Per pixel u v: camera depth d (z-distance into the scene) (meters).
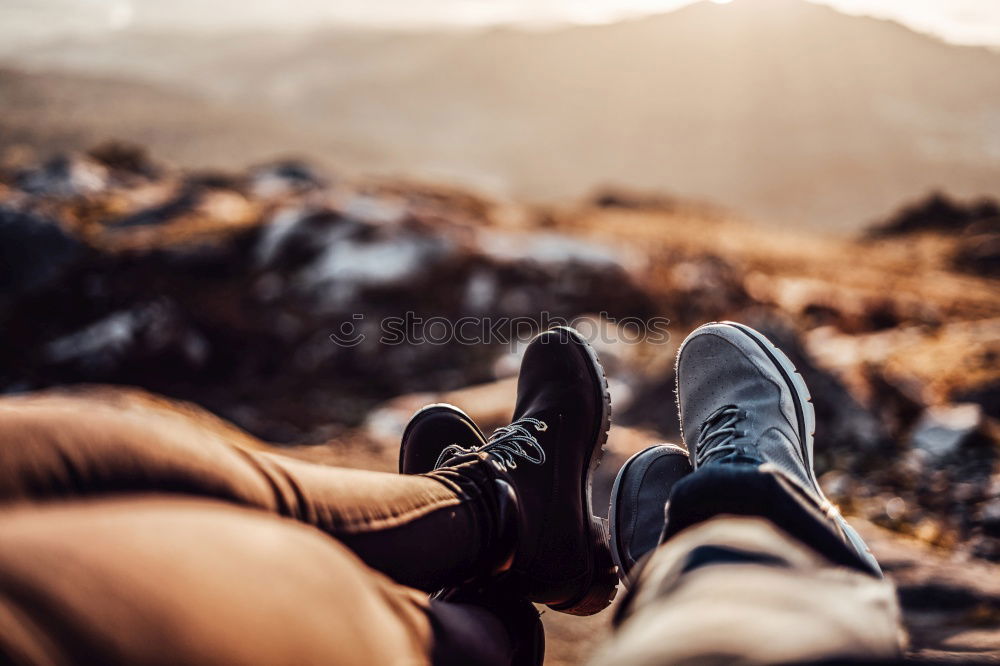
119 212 7.70
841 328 8.23
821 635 0.51
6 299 5.04
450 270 5.68
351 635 0.54
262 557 0.50
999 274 28.08
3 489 0.44
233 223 6.70
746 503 0.80
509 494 1.14
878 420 4.11
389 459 3.71
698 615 0.53
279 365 4.94
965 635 1.96
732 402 1.93
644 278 6.12
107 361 4.57
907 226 53.00
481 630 0.86
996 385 5.04
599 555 1.68
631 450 3.44
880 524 3.19
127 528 0.43
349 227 6.11
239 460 0.64
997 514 3.13
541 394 1.93
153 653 0.37
